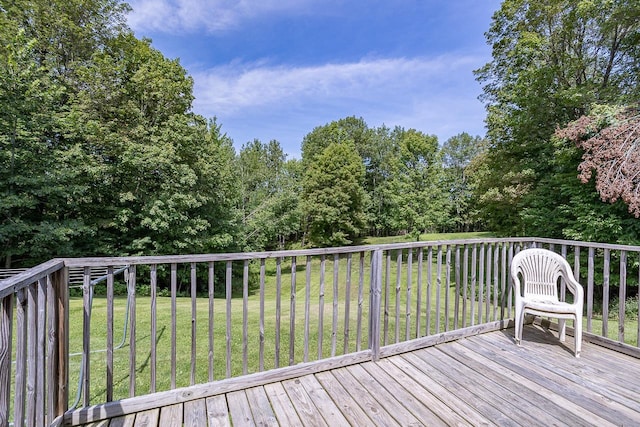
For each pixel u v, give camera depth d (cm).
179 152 1092
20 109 753
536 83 729
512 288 362
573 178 646
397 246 281
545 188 760
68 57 1038
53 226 815
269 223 1644
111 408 190
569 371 249
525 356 276
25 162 773
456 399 210
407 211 1619
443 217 1706
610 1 597
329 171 1989
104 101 981
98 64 980
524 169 821
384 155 2616
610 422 187
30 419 147
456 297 317
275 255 233
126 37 1127
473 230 2648
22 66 770
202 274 1277
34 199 791
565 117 751
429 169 1647
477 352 284
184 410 199
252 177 1855
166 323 492
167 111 1114
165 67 1134
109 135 930
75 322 493
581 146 585
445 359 270
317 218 1947
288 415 193
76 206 909
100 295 888
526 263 331
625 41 671
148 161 953
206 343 386
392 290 836
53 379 175
